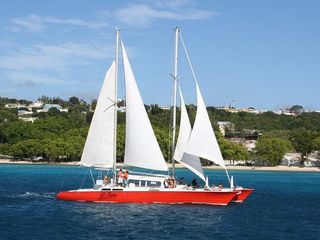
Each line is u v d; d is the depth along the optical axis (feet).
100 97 212.23
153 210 192.13
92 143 212.84
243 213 200.03
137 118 208.23
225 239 146.72
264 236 154.20
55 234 147.33
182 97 213.05
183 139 209.97
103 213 184.34
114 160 209.97
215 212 194.90
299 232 163.43
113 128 210.79
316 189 371.15
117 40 212.43
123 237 144.36
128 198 202.59
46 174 476.54
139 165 207.72
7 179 391.24
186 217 180.55
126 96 209.97
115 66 211.82
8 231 151.23
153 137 207.51
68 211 189.06
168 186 205.26
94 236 145.07
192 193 204.13
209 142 207.51
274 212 213.05
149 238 143.95
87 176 444.55
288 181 484.33
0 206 205.46
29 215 181.57
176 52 213.05
